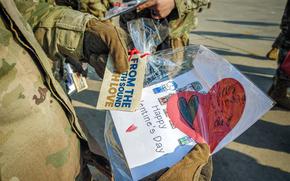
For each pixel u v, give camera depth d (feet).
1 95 2.79
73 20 3.24
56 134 3.22
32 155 3.03
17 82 2.89
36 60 3.10
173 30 6.76
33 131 3.01
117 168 3.47
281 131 9.76
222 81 3.58
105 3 5.57
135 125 3.36
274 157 8.65
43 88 3.14
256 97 3.42
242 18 27.99
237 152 8.82
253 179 7.89
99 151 4.42
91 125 9.93
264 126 9.98
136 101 3.27
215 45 18.94
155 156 3.22
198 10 7.23
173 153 3.24
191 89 3.57
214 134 3.38
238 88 3.51
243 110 3.41
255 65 15.47
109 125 3.57
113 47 3.17
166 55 3.99
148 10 5.55
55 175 3.25
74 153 3.52
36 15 3.37
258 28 23.81
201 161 3.11
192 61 3.91
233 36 21.15
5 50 2.82
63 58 3.99
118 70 3.31
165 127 3.35
